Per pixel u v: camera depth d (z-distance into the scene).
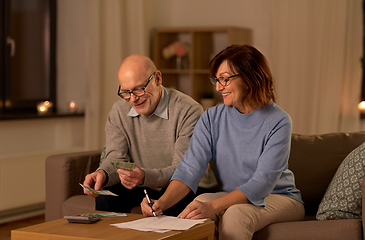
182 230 1.38
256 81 1.72
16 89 3.87
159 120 2.08
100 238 1.30
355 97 3.85
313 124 3.97
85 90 3.97
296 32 4.02
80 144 4.10
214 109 1.92
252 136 1.79
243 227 1.54
